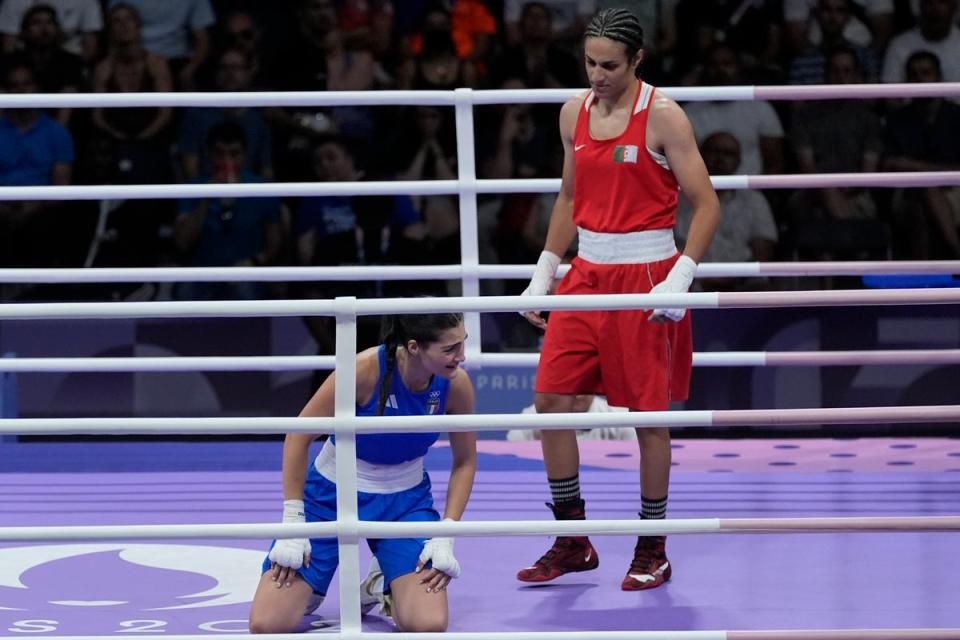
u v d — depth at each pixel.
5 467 15.50
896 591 10.90
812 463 15.70
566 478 11.48
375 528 8.78
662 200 10.99
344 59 22.61
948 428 18.38
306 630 10.03
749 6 22.59
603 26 10.56
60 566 11.83
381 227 21.03
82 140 22.16
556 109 22.41
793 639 8.55
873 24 22.59
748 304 8.59
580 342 11.25
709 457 16.05
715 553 12.14
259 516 13.26
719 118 21.61
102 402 18.69
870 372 18.48
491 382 18.38
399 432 9.04
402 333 9.77
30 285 21.61
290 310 8.58
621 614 10.36
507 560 12.00
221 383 18.91
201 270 14.47
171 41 22.75
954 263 13.81
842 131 21.56
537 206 21.50
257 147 21.53
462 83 22.27
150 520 13.12
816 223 21.34
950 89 13.78
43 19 22.30
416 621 9.64
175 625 10.09
